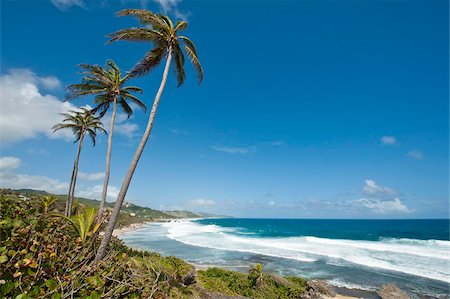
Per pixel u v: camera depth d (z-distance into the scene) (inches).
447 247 1594.5
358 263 1171.9
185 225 4352.9
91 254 180.5
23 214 184.2
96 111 753.0
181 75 536.4
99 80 680.4
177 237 2262.6
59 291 137.9
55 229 195.5
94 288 145.5
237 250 1534.2
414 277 941.8
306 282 809.5
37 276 135.4
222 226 4347.9
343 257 1305.4
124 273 170.4
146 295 161.8
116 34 452.8
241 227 4197.8
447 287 836.6
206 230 3142.2
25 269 134.0
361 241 2001.7
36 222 172.9
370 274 990.4
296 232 3164.4
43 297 124.7
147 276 180.9
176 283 482.9
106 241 350.6
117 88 685.9
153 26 480.7
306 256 1341.0
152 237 2257.6
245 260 1250.0
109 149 651.5
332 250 1517.0
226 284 708.0
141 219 4800.7
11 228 156.5
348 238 2352.4
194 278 614.5
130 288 157.3
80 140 895.1
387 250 1491.1
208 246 1696.6
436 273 985.5
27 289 126.2
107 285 161.3
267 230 3503.9
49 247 159.6
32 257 139.2
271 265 1147.3
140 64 502.3
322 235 2728.8
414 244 1770.4
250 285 730.2
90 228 291.0
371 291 808.9
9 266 130.3
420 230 3469.5
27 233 157.3
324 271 1042.7
